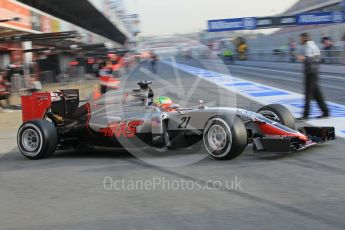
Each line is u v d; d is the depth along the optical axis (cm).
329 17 3438
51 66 2805
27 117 715
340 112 969
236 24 3700
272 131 575
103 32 6506
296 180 469
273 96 1335
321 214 366
